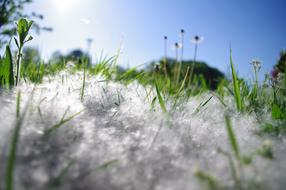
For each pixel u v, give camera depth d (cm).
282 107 40
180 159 20
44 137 21
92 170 17
